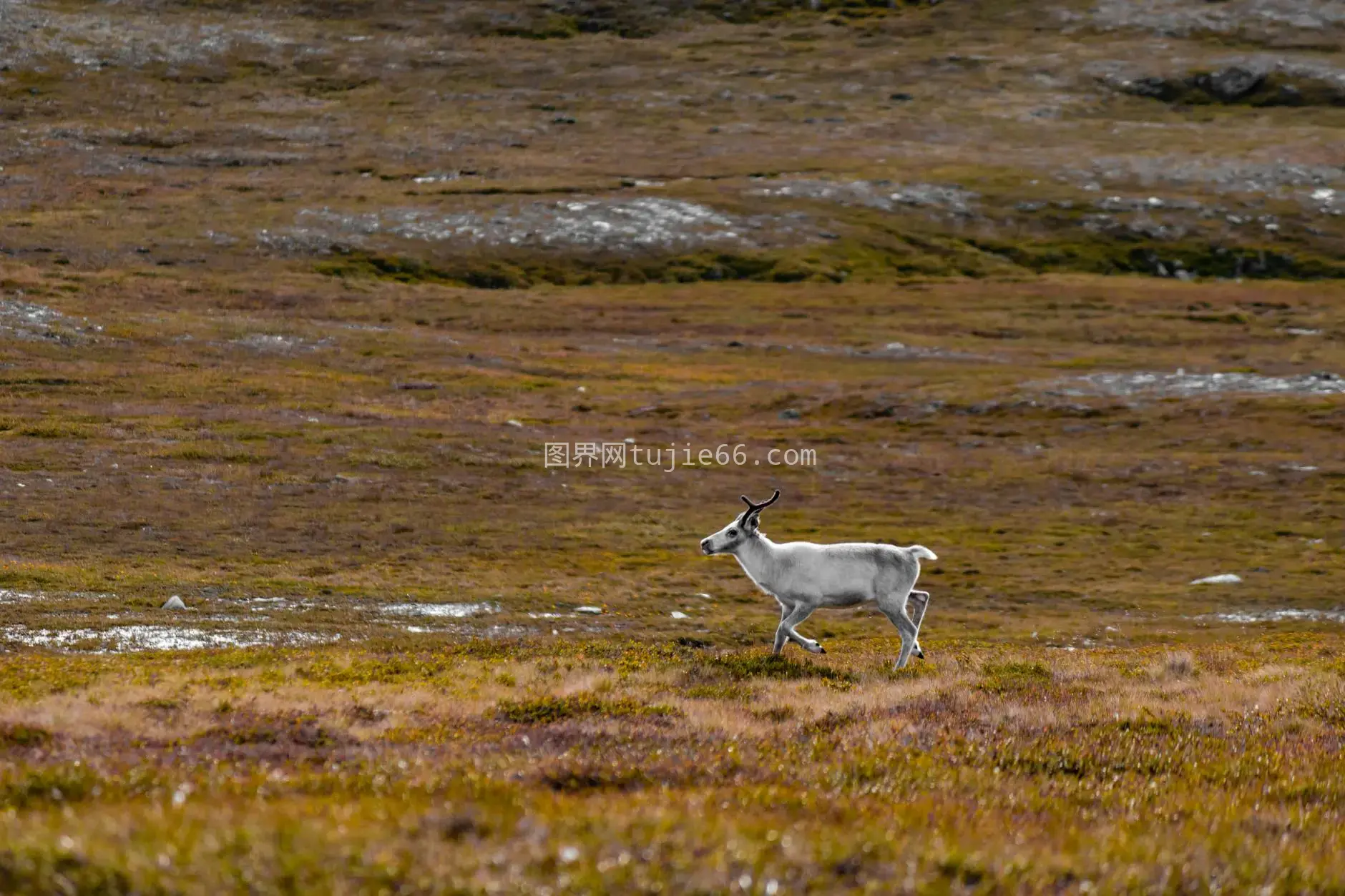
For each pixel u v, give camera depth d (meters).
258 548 153.50
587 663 85.38
